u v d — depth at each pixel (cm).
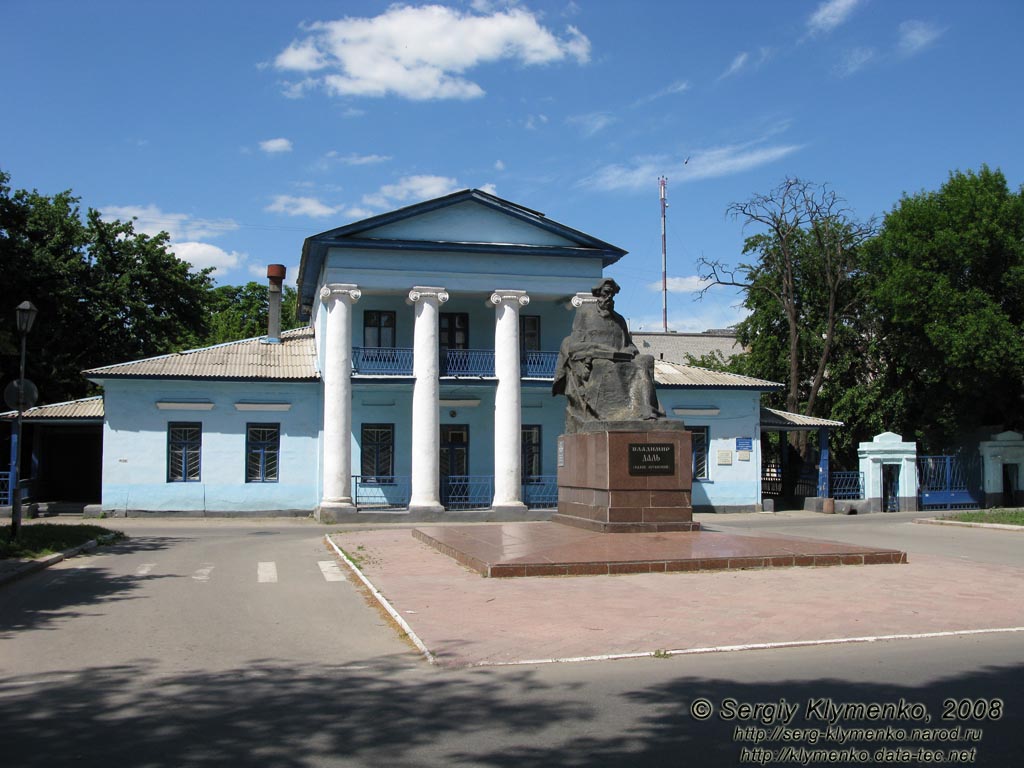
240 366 2931
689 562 1165
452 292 2878
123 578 1233
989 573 1162
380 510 2800
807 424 3244
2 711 593
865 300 3712
